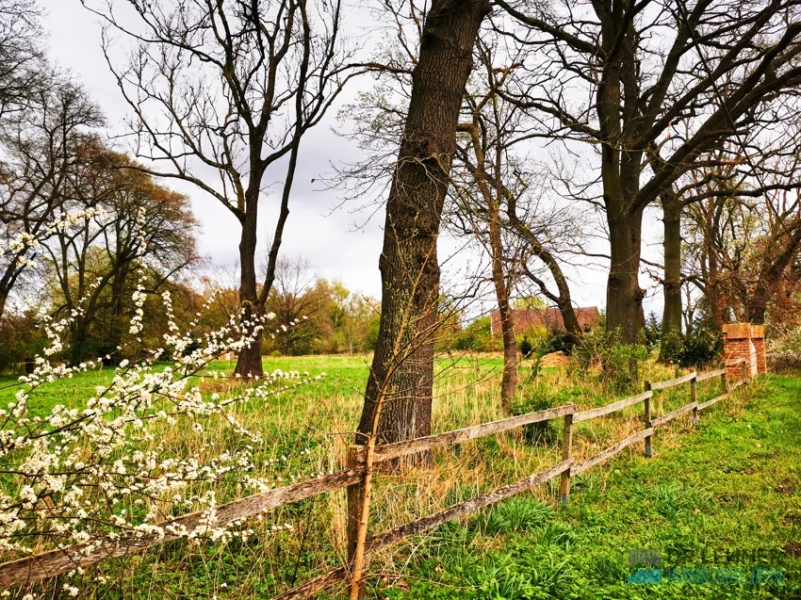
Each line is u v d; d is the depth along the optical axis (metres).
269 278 18.77
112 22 17.08
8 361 25.17
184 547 5.08
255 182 19.08
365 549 4.14
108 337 28.48
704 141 16.19
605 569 4.66
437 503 5.81
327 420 9.62
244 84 19.06
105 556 3.11
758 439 9.94
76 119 29.48
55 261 31.84
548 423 9.56
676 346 21.12
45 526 4.01
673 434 10.47
